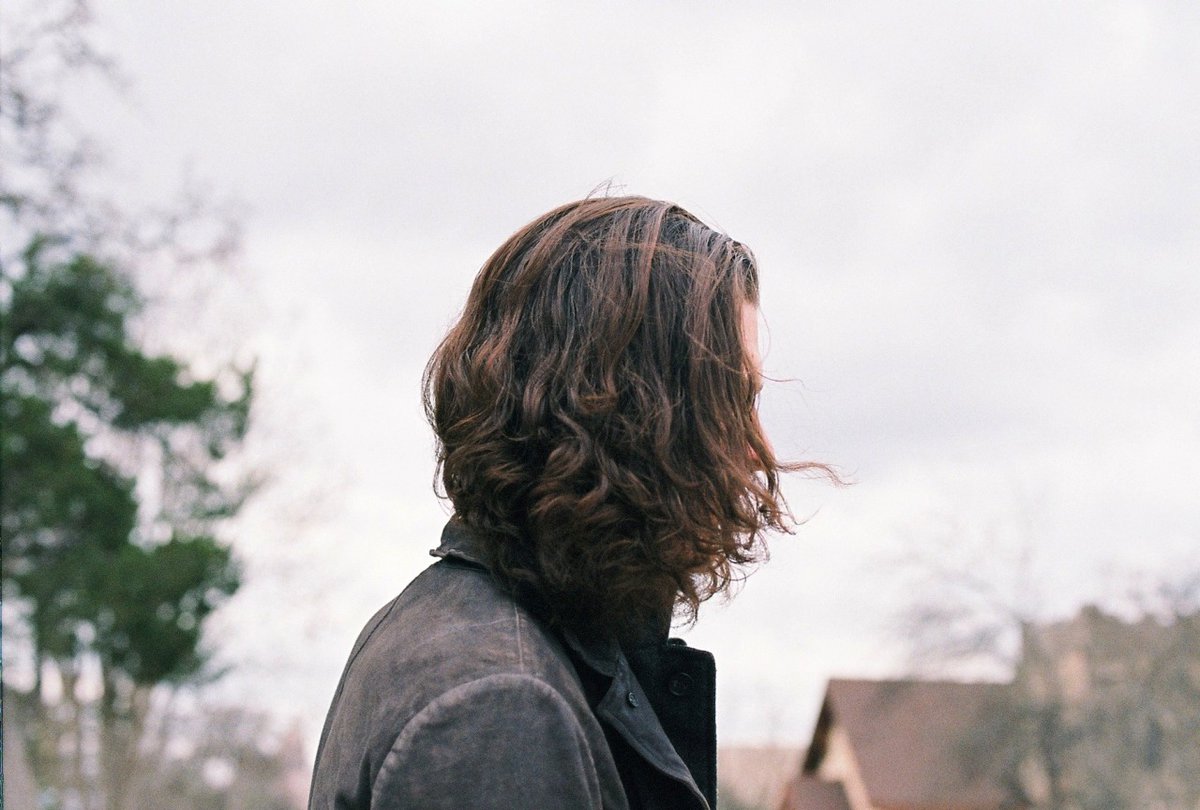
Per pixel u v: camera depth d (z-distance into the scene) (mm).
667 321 1028
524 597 990
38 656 25953
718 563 1038
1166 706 28453
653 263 1050
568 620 997
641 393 998
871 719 40031
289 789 37375
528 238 1104
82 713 28812
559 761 851
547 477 971
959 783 33312
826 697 42812
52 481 21719
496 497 998
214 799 34969
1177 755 28266
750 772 44219
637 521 975
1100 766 28953
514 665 898
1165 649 28688
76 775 29312
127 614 24812
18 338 19609
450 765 841
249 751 33031
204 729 32281
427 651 921
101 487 23406
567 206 1125
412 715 878
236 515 27562
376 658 972
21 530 22547
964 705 32719
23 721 27016
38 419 21000
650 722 1001
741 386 1056
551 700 867
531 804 833
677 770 977
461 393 1058
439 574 1026
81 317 19859
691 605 1061
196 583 25297
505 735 850
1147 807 28266
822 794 41594
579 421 983
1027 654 30141
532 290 1053
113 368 22234
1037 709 29562
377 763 885
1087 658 29438
